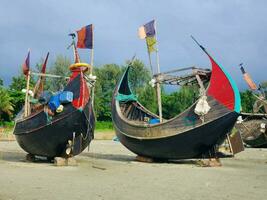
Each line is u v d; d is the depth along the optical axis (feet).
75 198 32.83
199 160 69.97
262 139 122.72
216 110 59.31
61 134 59.21
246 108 232.12
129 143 71.31
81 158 76.84
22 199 31.86
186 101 224.74
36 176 46.65
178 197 34.24
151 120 75.56
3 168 55.01
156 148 65.92
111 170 55.77
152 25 73.56
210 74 65.31
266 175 52.03
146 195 35.01
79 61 62.90
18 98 206.08
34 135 61.57
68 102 57.77
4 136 157.28
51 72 198.70
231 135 75.00
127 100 82.58
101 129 200.13
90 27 67.46
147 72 233.55
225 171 56.24
